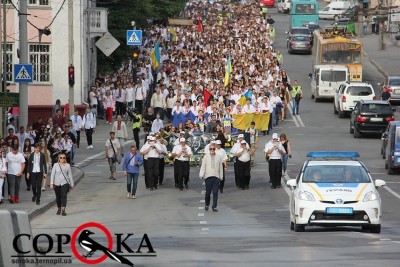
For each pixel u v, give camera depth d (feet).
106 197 223.10
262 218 186.29
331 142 331.57
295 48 631.56
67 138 261.85
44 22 389.39
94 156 300.61
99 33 419.13
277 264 121.08
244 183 235.61
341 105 399.24
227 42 529.04
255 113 328.08
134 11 458.09
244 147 234.58
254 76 420.77
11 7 378.53
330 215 158.61
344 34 483.10
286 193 228.02
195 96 360.28
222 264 121.80
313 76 470.39
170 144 271.08
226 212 196.75
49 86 392.88
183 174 234.99
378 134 351.05
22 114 247.50
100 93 391.65
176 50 486.38
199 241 149.28
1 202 205.46
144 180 250.78
